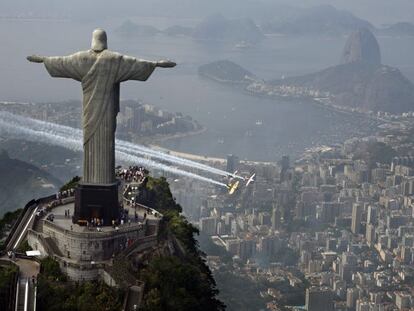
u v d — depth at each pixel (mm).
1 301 163125
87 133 196750
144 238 198125
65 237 189250
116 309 168500
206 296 195625
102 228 194375
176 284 185125
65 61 195125
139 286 176625
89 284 176750
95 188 196875
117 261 182500
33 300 164625
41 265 182375
